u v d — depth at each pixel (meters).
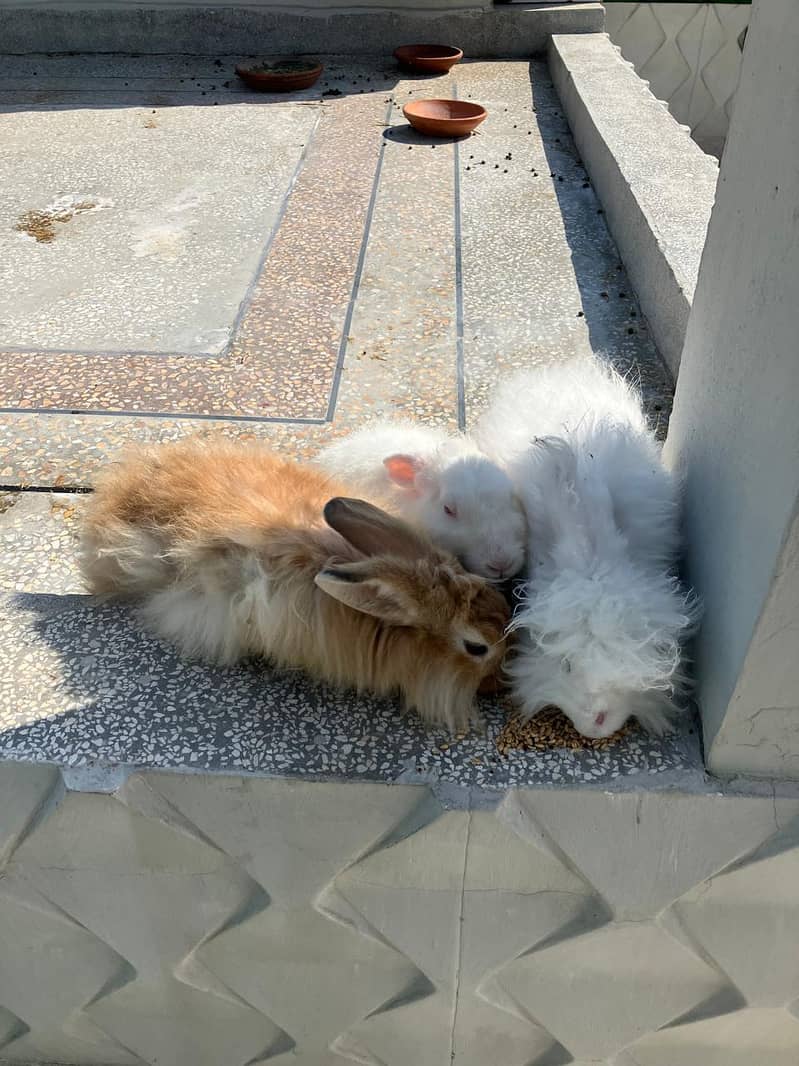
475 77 2.33
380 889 0.66
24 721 0.63
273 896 0.67
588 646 0.54
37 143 1.92
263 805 0.61
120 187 1.70
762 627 0.52
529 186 1.69
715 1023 0.74
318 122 2.03
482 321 1.25
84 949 0.73
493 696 0.65
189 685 0.66
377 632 0.60
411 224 1.55
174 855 0.65
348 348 1.18
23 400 1.06
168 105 2.15
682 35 2.77
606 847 0.62
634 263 1.32
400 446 0.81
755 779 0.60
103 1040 0.82
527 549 0.66
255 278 1.37
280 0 2.44
